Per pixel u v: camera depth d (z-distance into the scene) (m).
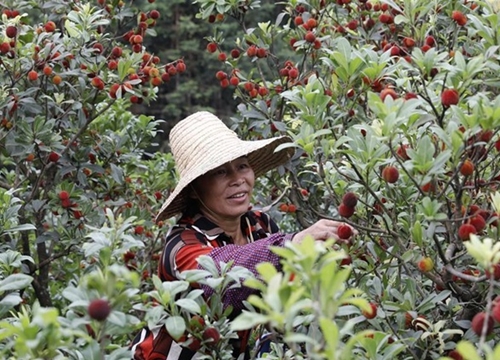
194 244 3.13
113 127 5.13
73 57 4.45
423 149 2.38
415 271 3.18
